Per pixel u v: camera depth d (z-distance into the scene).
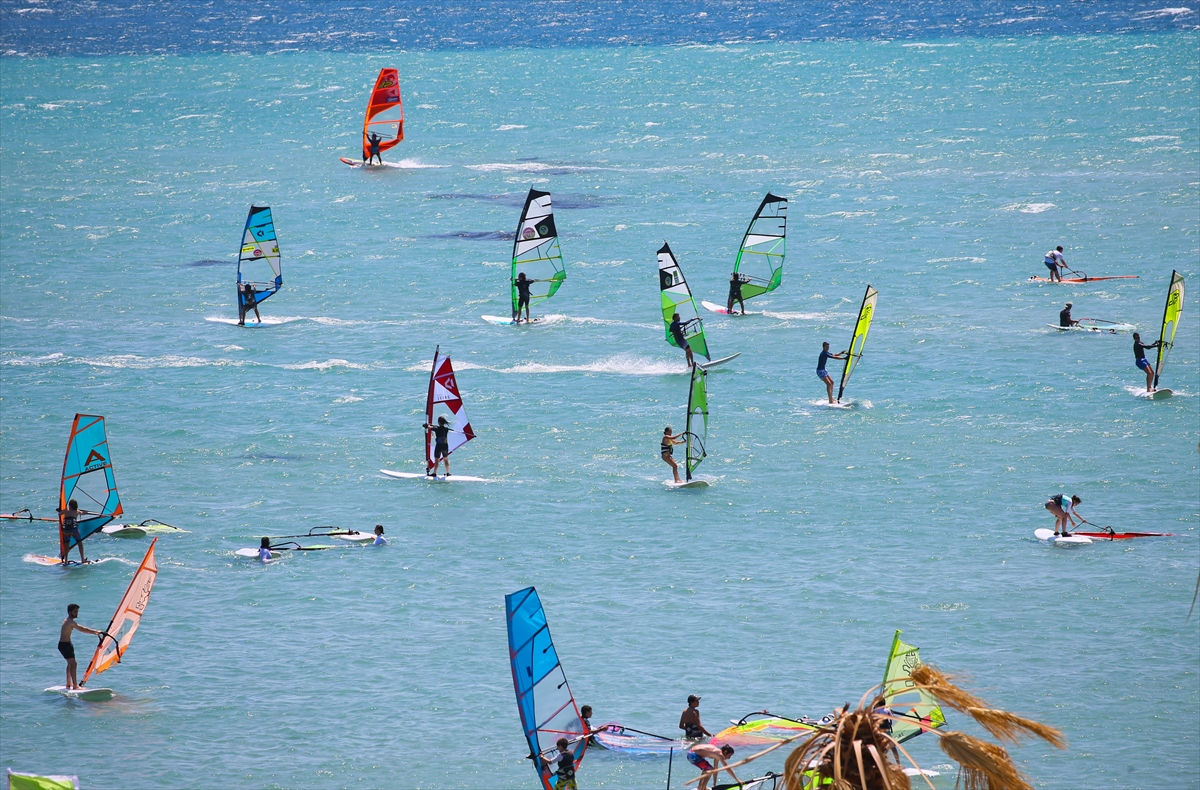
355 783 93.69
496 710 105.12
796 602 123.50
